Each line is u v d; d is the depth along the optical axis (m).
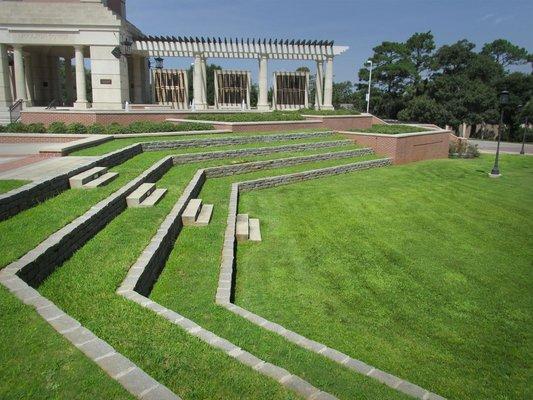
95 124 18.19
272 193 15.10
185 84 33.41
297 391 3.79
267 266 8.80
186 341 4.42
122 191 9.20
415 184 18.59
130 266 6.29
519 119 54.25
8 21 26.97
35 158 11.26
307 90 37.34
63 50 32.66
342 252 9.95
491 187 19.22
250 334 5.40
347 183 17.77
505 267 9.69
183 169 14.20
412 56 64.25
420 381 5.44
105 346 3.83
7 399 3.15
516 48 68.75
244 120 23.67
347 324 6.78
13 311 4.27
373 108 65.81
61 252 6.16
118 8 33.38
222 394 3.62
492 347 6.42
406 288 8.29
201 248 8.26
